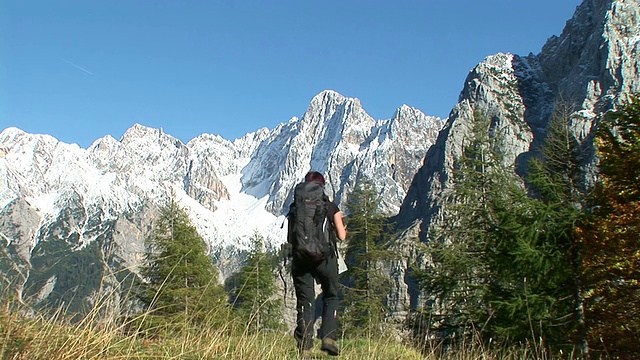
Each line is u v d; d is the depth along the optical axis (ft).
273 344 22.22
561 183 57.00
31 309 17.15
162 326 20.26
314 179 22.47
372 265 103.65
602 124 57.21
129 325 19.61
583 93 434.71
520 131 390.01
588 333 49.26
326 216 21.89
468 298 63.57
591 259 50.62
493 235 56.13
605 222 51.75
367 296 97.40
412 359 26.73
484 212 76.64
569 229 51.26
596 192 54.65
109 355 17.72
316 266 21.68
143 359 18.21
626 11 452.76
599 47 445.78
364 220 106.63
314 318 22.39
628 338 48.37
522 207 53.57
